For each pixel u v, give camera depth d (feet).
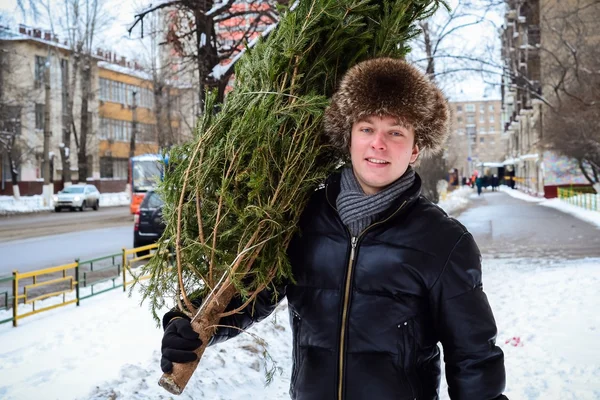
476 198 128.67
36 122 132.98
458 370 6.09
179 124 85.35
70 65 137.18
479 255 6.28
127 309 23.65
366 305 6.14
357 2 7.22
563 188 110.42
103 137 156.87
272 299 7.01
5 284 31.73
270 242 6.60
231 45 33.35
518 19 84.53
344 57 7.41
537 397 14.14
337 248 6.39
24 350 17.78
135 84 168.86
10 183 127.34
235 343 17.48
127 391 13.42
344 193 6.41
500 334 20.07
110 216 87.35
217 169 6.84
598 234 52.01
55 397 13.70
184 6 32.27
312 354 6.36
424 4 7.66
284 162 6.79
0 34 98.02
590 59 68.23
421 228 6.22
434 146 6.68
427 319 6.21
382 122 6.22
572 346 17.75
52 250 45.80
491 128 355.36
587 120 74.84
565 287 27.14
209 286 6.67
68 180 115.96
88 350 17.69
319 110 6.72
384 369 6.03
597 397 13.84
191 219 6.92
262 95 6.93
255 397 14.43
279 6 7.57
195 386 13.91
